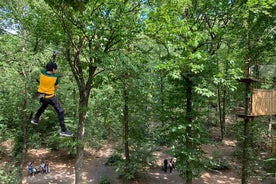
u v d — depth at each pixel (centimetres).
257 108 1512
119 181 2109
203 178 2138
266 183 2020
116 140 2903
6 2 1642
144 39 1475
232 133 3078
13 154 2148
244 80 1566
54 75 586
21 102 1912
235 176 2155
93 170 2344
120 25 1212
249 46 1789
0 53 1748
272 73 2377
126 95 1939
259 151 2422
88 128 2325
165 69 1456
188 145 1631
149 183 2066
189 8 1711
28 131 2088
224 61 1512
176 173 2264
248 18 1641
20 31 1759
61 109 592
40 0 1462
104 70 1427
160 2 1366
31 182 2100
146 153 2159
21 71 1842
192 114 1592
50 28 1328
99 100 2144
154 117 2097
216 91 2894
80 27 1216
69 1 539
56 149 2834
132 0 1323
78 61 1445
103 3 1136
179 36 1595
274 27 1717
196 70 1388
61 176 2234
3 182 1664
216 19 1672
